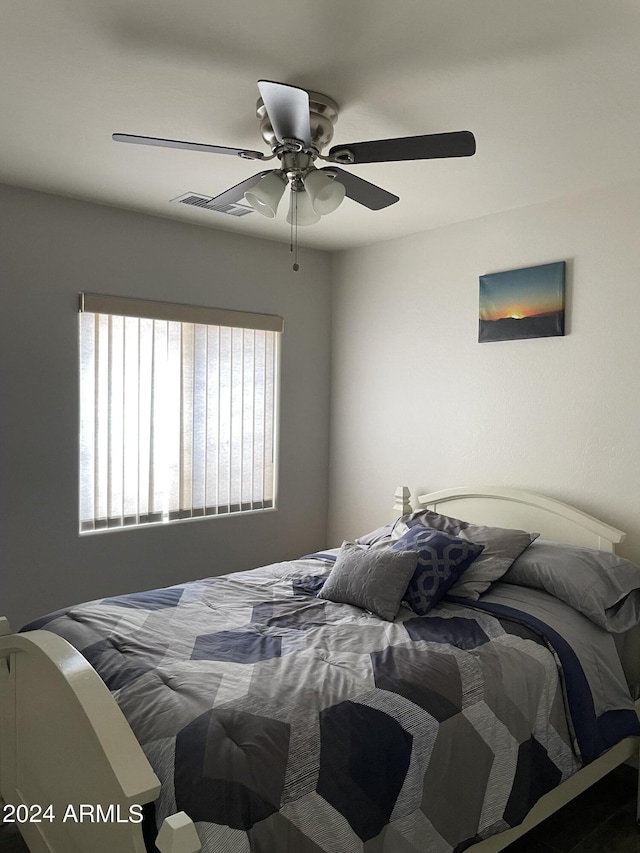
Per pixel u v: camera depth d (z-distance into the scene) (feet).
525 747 6.61
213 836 4.49
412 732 5.78
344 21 5.83
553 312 10.53
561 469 10.55
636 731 7.80
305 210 7.68
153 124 8.01
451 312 12.15
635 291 9.67
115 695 5.90
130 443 11.84
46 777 6.21
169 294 12.07
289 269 13.79
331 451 14.65
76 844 5.56
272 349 13.75
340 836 4.97
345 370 14.26
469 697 6.38
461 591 8.71
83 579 11.29
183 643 7.02
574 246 10.37
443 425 12.31
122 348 11.68
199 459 12.74
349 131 8.07
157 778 4.50
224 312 12.73
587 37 6.03
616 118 7.67
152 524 12.12
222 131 8.21
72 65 6.63
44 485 10.82
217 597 8.68
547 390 10.73
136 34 6.07
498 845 6.42
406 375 12.98
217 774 4.81
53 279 10.79
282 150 6.86
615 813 8.11
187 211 11.59
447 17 5.75
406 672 6.43
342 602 8.63
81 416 11.30
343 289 14.26
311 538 14.51
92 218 11.14
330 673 6.30
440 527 10.16
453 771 5.93
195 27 5.96
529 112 7.54
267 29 5.97
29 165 9.44
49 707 6.08
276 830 4.69
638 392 9.66
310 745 5.26
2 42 6.21
